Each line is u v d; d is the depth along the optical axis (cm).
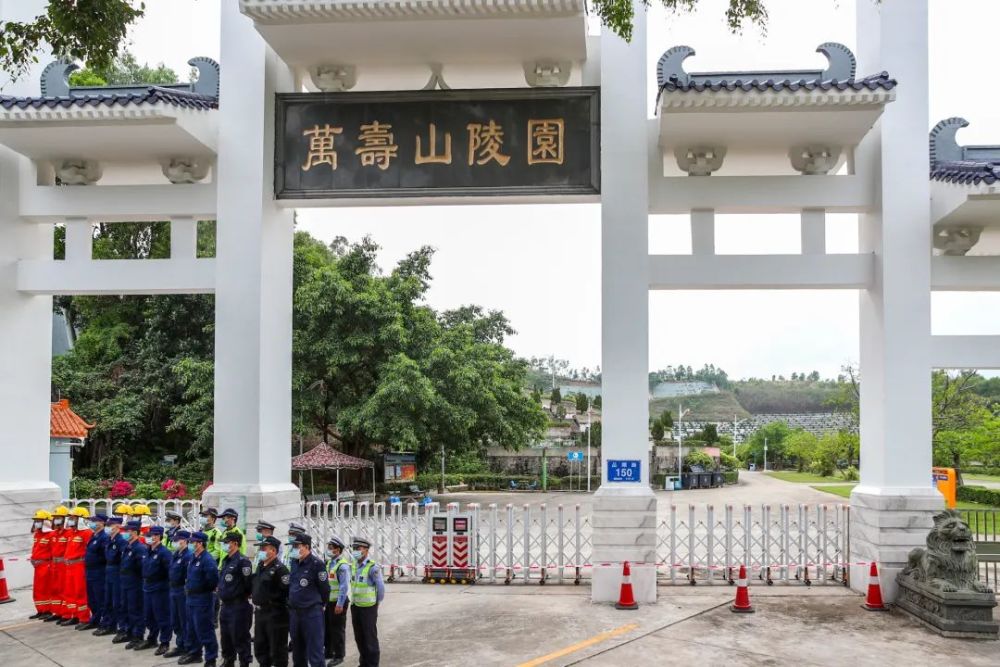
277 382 1044
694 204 1000
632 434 975
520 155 989
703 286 998
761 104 891
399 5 855
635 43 995
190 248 1051
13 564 1069
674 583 1074
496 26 902
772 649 767
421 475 3203
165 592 801
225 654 734
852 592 1016
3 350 1067
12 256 1073
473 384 2397
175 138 1006
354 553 736
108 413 2430
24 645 822
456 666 712
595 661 725
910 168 984
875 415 994
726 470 4222
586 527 1883
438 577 1095
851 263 995
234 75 1021
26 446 1105
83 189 1062
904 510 948
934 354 970
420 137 996
